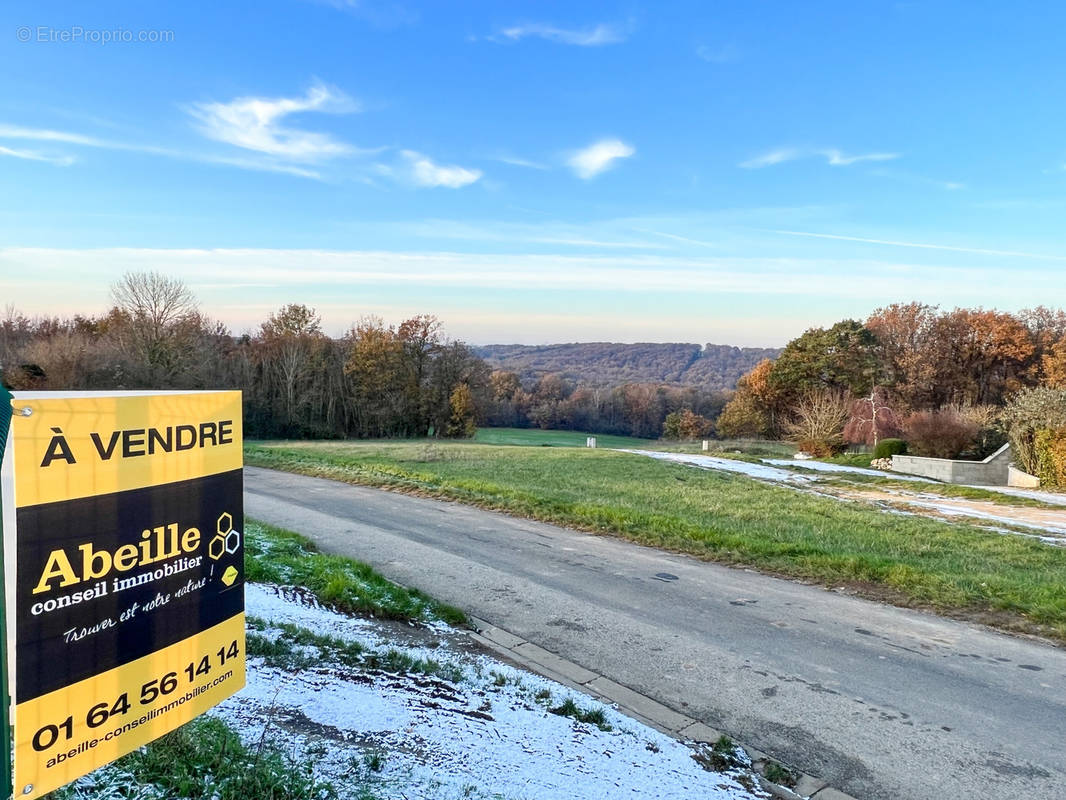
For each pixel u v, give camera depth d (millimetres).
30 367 37656
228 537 3133
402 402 52594
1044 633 7504
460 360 55562
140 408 2656
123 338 42531
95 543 2473
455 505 14406
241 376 47344
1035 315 55094
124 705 2602
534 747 4441
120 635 2586
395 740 4203
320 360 51062
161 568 2764
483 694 5387
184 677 2885
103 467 2500
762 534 11828
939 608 8273
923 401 52438
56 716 2338
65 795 2891
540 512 13352
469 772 3908
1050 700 5879
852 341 51250
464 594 8477
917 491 19750
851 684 6125
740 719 5457
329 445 32938
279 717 4258
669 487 18172
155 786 3086
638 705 5676
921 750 5016
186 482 2885
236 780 3230
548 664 6457
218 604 3080
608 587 8875
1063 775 4711
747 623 7645
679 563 10172
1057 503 17625
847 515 14438
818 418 37719
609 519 12703
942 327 54750
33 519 2252
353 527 12039
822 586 9117
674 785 4184
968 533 12898
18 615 2211
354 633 6480
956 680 6246
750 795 4324
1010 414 24703
